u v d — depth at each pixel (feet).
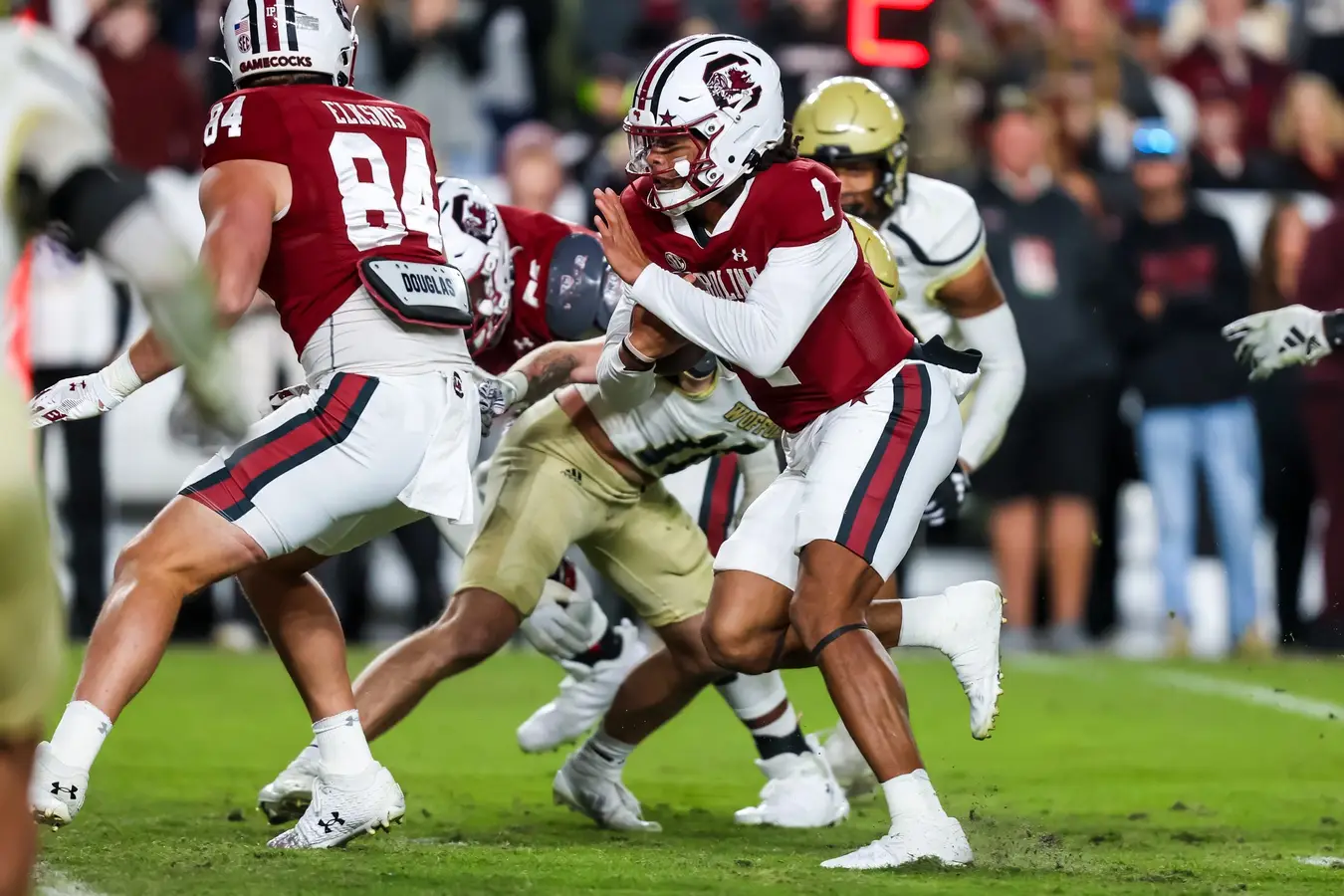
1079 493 104.99
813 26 113.50
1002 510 105.91
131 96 106.11
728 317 46.16
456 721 79.77
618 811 55.16
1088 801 60.44
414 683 52.75
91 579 102.78
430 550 103.60
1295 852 50.65
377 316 45.14
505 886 40.86
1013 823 55.57
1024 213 103.04
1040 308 102.47
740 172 46.62
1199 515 113.70
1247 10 134.21
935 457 47.75
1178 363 104.63
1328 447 107.24
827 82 60.54
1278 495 110.11
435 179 47.60
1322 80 116.67
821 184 46.73
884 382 48.08
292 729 74.84
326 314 44.98
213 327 31.12
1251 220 114.21
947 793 61.98
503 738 74.69
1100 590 113.29
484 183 111.86
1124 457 110.73
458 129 121.49
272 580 46.68
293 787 50.67
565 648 61.11
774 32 114.73
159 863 43.42
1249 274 106.73
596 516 55.42
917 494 47.32
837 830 56.13
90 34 106.63
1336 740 76.54
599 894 40.16
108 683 42.22
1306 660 106.01
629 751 55.47
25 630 30.04
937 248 62.08
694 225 48.26
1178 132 120.88
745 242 46.70
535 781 64.08
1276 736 77.77
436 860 45.01
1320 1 135.33
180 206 102.47
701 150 46.44
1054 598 106.83
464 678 96.73
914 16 100.01
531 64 127.75
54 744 41.81
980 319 63.98
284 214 44.65
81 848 46.01
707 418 54.34
